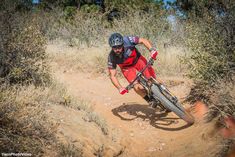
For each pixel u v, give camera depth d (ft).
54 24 50.03
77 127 18.39
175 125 21.49
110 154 17.74
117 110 23.93
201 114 21.36
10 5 24.64
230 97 19.08
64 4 68.39
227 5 22.38
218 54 21.77
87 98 25.34
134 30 40.34
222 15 22.49
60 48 39.50
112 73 21.07
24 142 15.11
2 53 21.70
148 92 20.58
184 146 18.72
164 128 21.33
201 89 22.67
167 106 20.39
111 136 19.56
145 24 41.01
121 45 19.93
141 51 34.63
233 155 16.19
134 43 20.79
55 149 15.70
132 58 20.93
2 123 15.44
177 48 35.68
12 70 21.45
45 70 24.52
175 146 19.12
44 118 17.43
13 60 22.15
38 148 15.23
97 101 25.23
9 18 23.32
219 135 17.99
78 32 46.03
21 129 15.66
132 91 27.76
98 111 23.16
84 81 29.99
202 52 21.99
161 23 41.45
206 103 21.76
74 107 20.92
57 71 32.17
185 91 26.14
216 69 21.42
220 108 19.63
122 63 21.02
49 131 16.40
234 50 21.06
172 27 41.01
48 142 15.92
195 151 17.85
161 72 30.76
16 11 26.23
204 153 17.39
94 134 18.52
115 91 27.91
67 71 32.55
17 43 22.26
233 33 21.98
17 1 27.61
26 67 22.30
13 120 15.74
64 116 19.04
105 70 32.42
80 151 16.40
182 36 37.88
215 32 22.40
